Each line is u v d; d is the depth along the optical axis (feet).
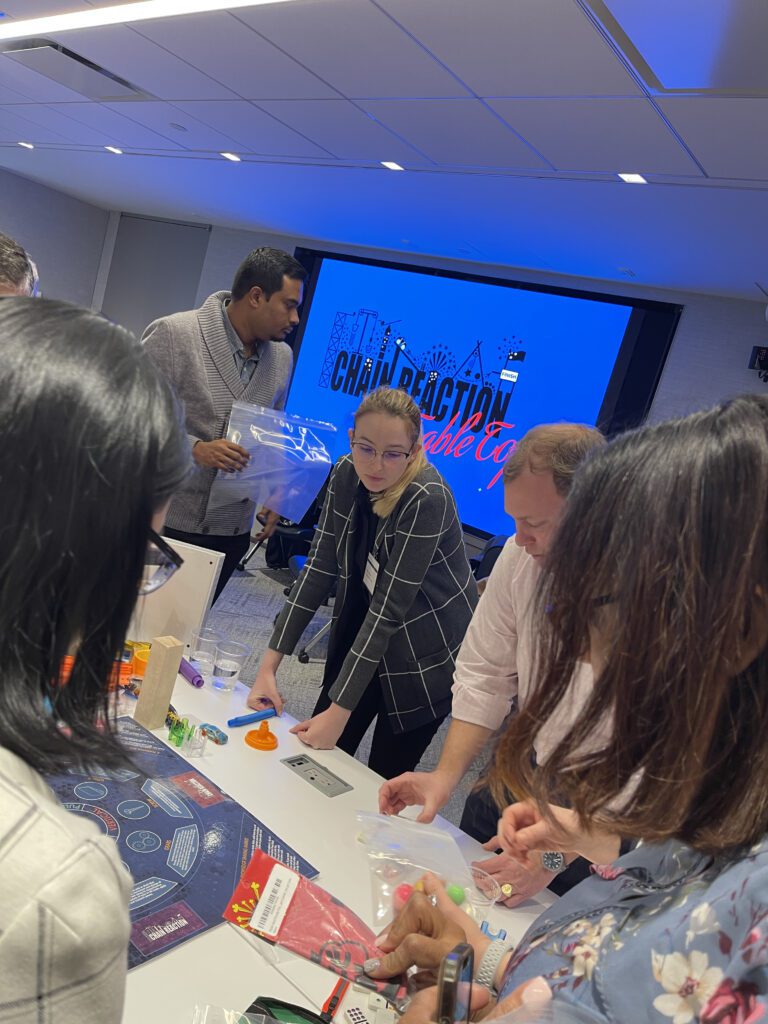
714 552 1.54
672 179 11.89
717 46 7.97
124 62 13.50
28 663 1.43
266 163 17.47
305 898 3.70
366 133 13.53
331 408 25.13
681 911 1.77
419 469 6.34
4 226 30.25
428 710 6.92
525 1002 1.92
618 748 1.66
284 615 6.57
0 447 1.38
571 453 4.42
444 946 3.15
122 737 4.80
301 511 8.95
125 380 1.51
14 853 1.31
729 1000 1.46
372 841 3.98
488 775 2.22
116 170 23.41
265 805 4.54
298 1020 3.02
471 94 10.72
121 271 32.27
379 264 24.36
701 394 18.89
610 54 8.68
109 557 1.48
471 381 22.27
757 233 13.24
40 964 1.29
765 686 1.63
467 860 4.41
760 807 1.65
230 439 8.53
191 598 5.96
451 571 6.70
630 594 1.62
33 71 15.58
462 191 15.52
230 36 11.03
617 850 3.54
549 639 1.85
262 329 8.81
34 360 1.43
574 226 15.90
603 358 20.13
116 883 1.41
